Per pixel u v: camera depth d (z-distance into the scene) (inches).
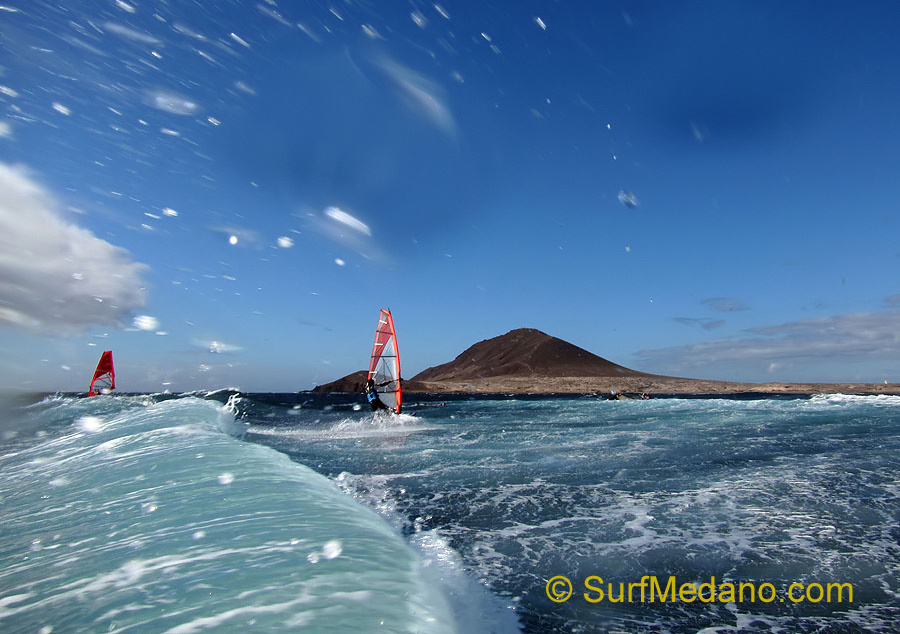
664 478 244.8
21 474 219.3
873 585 118.6
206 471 197.0
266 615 76.9
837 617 102.9
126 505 150.2
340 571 100.5
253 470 204.4
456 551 138.5
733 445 357.4
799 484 228.4
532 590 113.3
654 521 172.1
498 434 466.3
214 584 89.4
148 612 77.5
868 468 265.6
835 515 178.2
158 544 113.2
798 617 103.0
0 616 77.0
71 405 665.0
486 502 199.3
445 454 333.4
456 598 104.3
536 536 155.0
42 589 88.0
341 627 74.4
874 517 175.3
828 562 133.3
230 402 871.7
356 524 141.6
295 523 132.3
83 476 202.4
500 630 92.0
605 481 239.3
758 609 106.3
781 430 449.1
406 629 77.5
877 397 922.1
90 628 72.1
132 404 691.4
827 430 443.5
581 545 146.5
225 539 116.9
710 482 234.4
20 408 629.9
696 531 160.6
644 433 444.5
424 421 665.0
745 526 166.1
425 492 217.2
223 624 73.2
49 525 132.5
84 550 110.4
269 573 95.7
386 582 99.2
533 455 324.5
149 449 256.5
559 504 195.8
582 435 438.3
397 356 739.4
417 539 148.5
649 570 127.6
